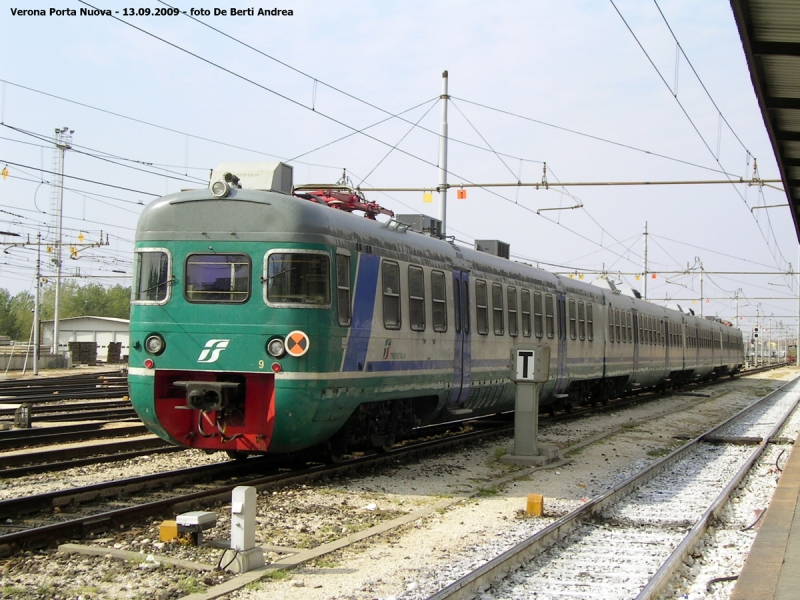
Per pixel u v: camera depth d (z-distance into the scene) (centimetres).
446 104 2372
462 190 2394
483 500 1074
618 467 1405
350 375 1162
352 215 1232
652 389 3697
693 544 840
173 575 683
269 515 923
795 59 1109
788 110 1302
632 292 3200
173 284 1127
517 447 1415
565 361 2148
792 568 668
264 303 1091
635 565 768
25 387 2992
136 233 1164
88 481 1125
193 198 1139
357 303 1185
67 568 692
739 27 1017
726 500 1095
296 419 1088
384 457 1324
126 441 1448
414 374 1349
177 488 1070
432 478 1235
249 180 1201
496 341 1697
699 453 1634
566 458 1470
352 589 663
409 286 1346
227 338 1100
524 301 1875
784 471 1212
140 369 1134
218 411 1124
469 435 1645
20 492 1037
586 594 672
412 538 849
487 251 1936
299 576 695
